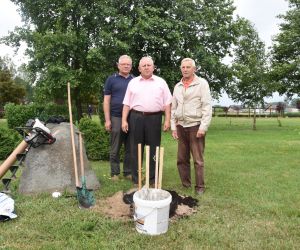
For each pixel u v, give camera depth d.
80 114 24.14
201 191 6.16
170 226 4.57
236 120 36.78
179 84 6.26
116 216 4.88
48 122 6.62
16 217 4.78
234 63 24.11
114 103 6.91
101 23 21.62
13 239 4.16
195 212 5.11
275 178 7.50
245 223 4.75
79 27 22.72
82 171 5.84
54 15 23.06
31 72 22.61
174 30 21.20
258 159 9.99
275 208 5.32
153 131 6.36
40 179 5.87
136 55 22.45
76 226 4.47
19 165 6.00
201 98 6.07
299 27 28.17
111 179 7.06
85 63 22.92
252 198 5.89
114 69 22.06
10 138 9.48
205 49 22.66
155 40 20.70
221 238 4.24
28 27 23.94
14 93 41.97
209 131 21.34
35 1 22.45
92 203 5.27
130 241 4.14
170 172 7.99
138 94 6.25
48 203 5.28
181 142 6.38
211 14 22.75
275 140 15.75
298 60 26.59
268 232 4.45
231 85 25.14
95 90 22.98
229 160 9.79
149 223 4.29
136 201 4.37
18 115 19.03
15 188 6.17
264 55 25.09
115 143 7.04
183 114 6.16
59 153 6.05
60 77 20.47
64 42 20.47
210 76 23.61
